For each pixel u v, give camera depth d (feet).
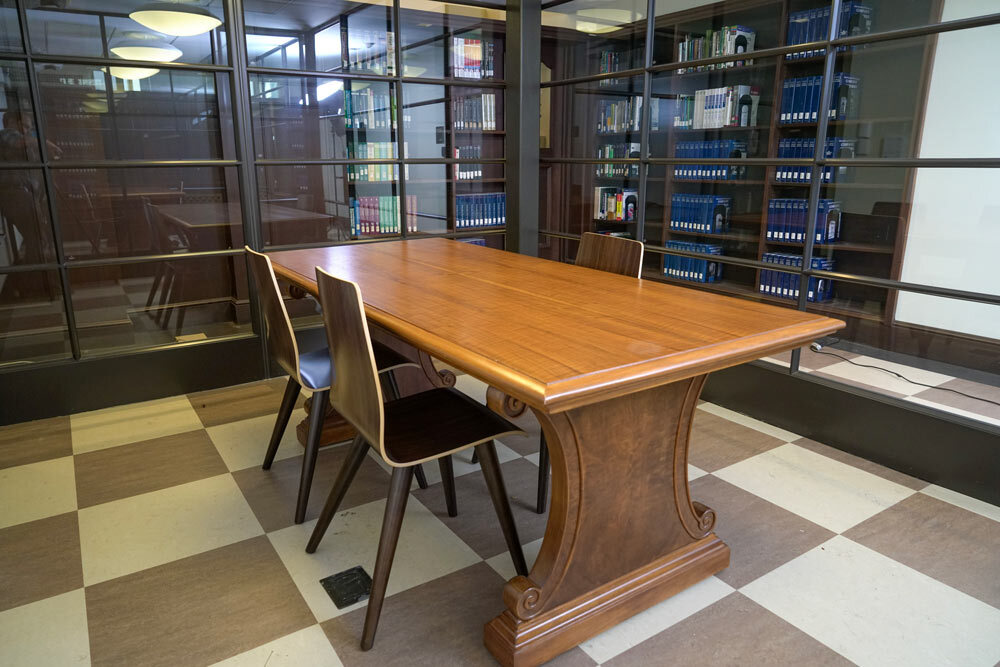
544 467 6.78
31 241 9.45
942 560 6.06
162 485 7.57
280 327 6.57
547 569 4.83
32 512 6.97
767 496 7.25
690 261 10.70
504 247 14.06
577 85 12.41
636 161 11.30
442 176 13.06
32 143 9.23
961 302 8.15
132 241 10.21
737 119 9.68
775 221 9.41
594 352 4.18
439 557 6.15
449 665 4.79
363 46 11.68
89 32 9.39
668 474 5.38
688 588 5.65
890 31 7.73
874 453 8.09
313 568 5.99
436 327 4.82
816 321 5.02
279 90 11.10
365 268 7.44
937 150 8.08
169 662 4.83
